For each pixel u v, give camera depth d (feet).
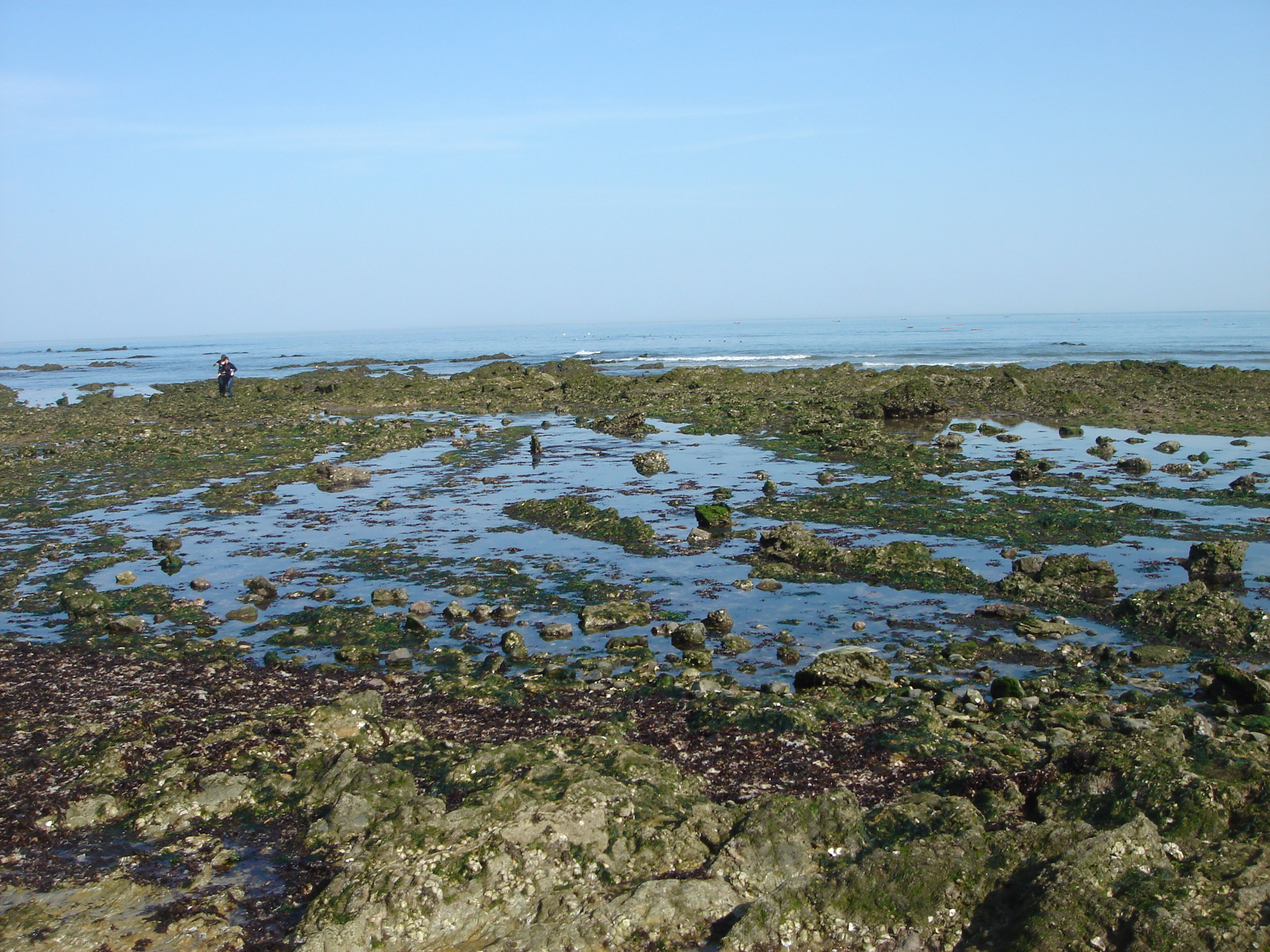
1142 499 72.49
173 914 23.65
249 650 46.16
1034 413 130.93
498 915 23.07
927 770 30.01
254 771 31.42
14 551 67.97
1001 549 59.98
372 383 199.82
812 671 39.14
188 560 64.28
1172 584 51.88
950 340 387.14
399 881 23.26
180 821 28.86
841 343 386.73
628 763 29.04
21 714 37.60
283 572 60.29
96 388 246.68
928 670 40.78
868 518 68.64
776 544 60.49
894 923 21.86
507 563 60.75
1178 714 33.58
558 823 25.04
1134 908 20.65
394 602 53.31
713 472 90.89
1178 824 24.27
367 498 84.02
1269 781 24.99
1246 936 19.53
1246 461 88.38
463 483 89.76
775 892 22.49
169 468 102.63
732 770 30.60
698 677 40.06
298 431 129.70
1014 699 36.42
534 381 194.49
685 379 186.29
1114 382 161.17
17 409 177.37
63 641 48.47
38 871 26.30
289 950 22.22
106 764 31.94
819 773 30.17
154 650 46.01
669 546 63.82
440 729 35.22
